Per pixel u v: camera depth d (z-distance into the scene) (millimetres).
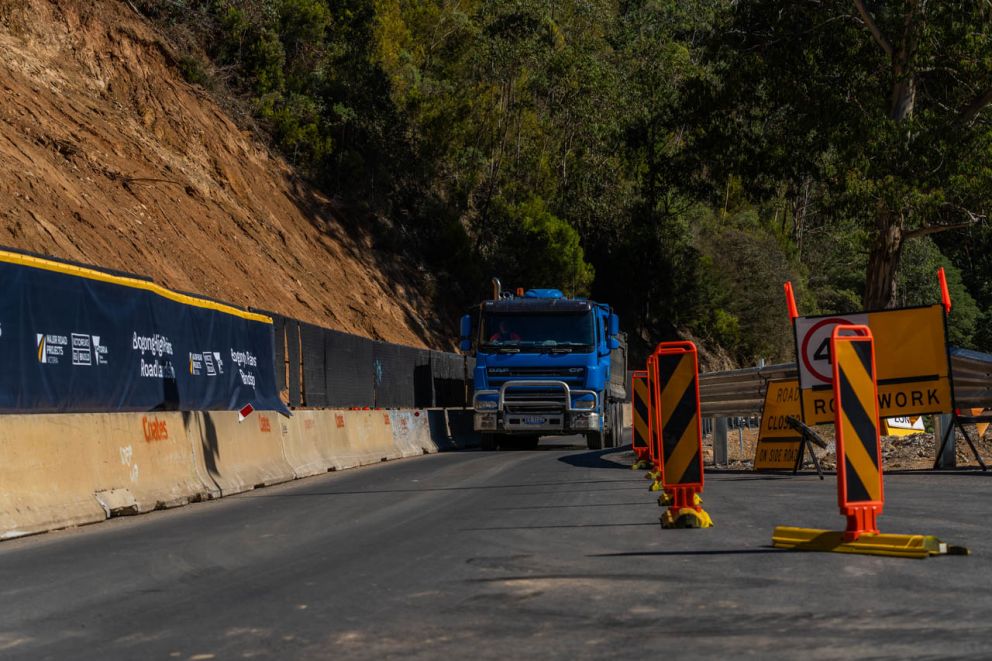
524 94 66250
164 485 13766
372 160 49812
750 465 18516
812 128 40188
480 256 54969
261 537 9969
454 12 67188
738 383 18609
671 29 81938
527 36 62812
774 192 44188
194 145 35219
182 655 5137
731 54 41531
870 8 40406
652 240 67750
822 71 40562
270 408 19109
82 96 30875
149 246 27156
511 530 9797
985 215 38969
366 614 5980
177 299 15945
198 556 8758
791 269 77812
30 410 11641
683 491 9836
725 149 43219
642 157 68250
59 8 32312
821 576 6863
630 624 5520
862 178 37875
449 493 14367
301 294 35094
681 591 6434
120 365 13836
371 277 43000
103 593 7066
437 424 31406
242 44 43656
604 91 64562
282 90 44562
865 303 40438
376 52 54656
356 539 9531
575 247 58688
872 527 7969
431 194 54750
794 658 4711
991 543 8242
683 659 4742
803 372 15172
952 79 40031
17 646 5461
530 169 67812
